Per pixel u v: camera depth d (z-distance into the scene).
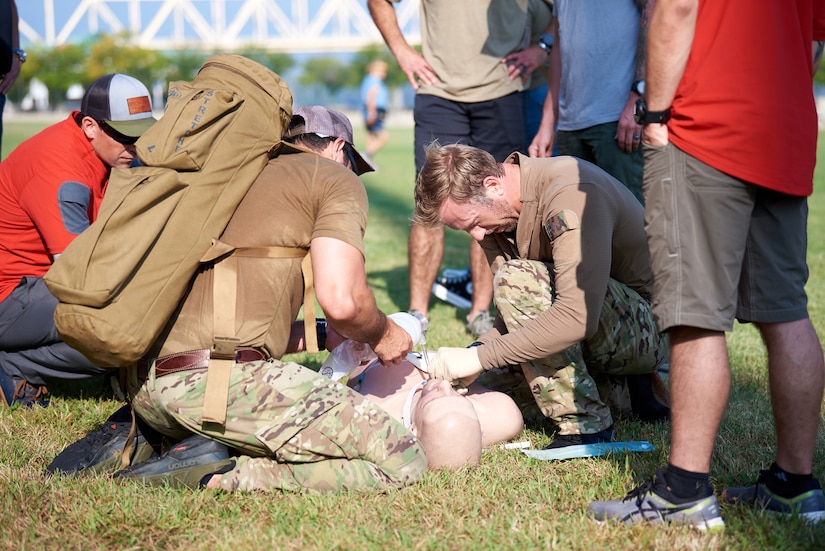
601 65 8.55
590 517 4.86
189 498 5.14
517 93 9.98
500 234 6.44
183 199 4.98
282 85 5.52
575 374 5.97
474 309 9.91
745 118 4.50
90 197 7.19
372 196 24.75
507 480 5.45
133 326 4.84
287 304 5.25
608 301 6.20
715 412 4.61
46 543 4.69
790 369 4.74
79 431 6.55
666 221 4.64
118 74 7.18
